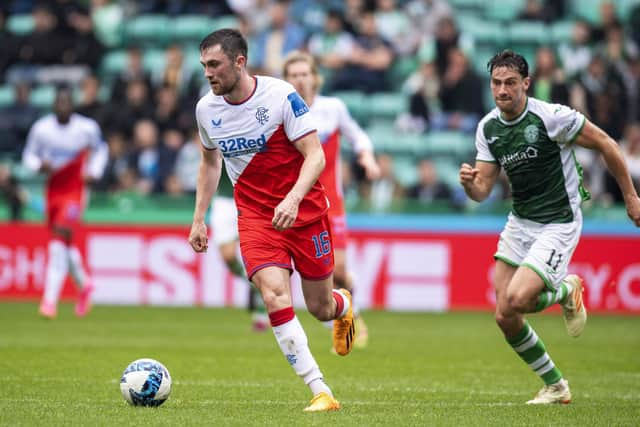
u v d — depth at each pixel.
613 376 32.28
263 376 30.78
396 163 70.19
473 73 70.94
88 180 50.31
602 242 58.47
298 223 23.58
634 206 25.41
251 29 78.19
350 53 73.69
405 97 73.25
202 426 20.42
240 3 81.44
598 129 25.17
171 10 80.88
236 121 23.48
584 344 42.94
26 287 60.50
